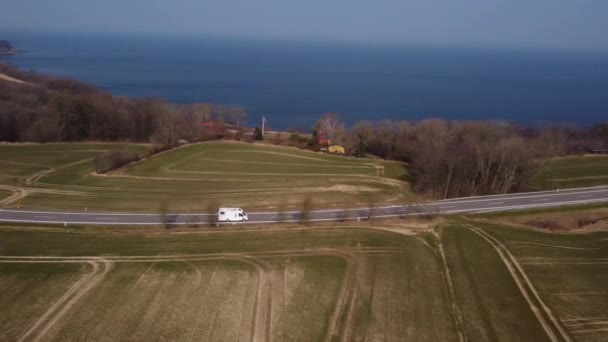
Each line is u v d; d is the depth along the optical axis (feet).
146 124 466.70
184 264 171.83
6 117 424.46
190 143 430.61
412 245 200.03
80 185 295.28
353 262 179.42
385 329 138.92
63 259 173.37
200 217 237.86
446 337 137.08
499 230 224.12
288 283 161.27
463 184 302.86
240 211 231.09
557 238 216.13
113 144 427.33
